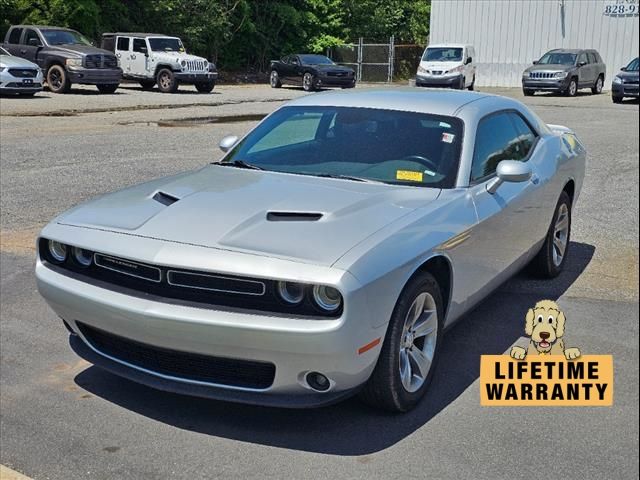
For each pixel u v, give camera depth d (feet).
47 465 11.53
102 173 34.78
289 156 16.42
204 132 50.62
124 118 58.23
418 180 15.11
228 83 121.90
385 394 12.58
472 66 108.99
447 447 12.10
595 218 28.30
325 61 106.93
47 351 15.74
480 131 16.44
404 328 12.60
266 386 11.94
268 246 11.78
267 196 13.70
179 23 123.13
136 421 12.91
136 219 13.12
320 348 11.12
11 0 100.53
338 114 17.11
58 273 13.20
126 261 12.30
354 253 11.62
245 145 17.52
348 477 11.21
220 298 11.67
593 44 120.67
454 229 13.74
